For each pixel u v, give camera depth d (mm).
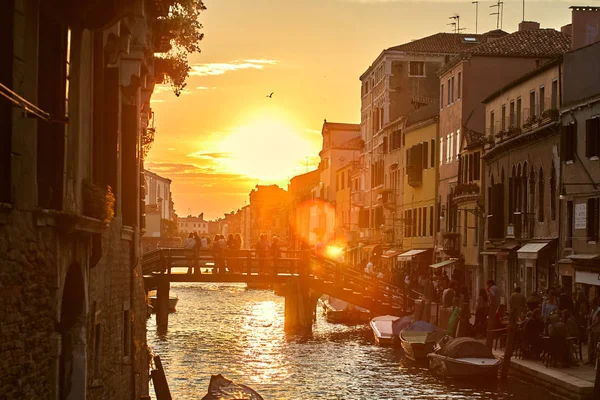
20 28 9328
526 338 26266
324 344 36219
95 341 13734
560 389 22016
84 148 12625
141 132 20484
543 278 34906
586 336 28078
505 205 40594
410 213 58938
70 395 12484
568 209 33094
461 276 47094
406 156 59375
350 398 24531
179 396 24406
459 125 48281
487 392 24328
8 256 9141
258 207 170750
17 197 9359
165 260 39375
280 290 71125
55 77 10812
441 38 66875
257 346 35469
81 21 11711
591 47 32156
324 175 93750
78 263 12031
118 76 15078
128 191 17500
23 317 9648
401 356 32406
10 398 9219
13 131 9180
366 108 74562
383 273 53125
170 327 43094
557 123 33812
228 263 40000
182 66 21844
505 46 48219
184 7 19672
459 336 30047
